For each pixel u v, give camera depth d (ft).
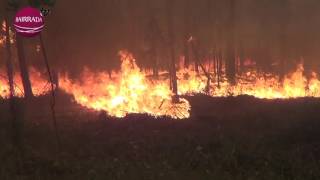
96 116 97.04
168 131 77.61
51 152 60.95
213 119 88.22
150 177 46.16
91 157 59.41
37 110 102.68
